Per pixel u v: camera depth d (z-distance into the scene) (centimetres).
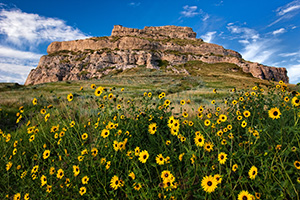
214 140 252
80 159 207
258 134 194
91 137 336
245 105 360
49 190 196
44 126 418
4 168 289
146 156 175
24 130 429
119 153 236
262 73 10588
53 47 15838
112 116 325
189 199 192
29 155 339
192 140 270
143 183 166
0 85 4397
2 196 233
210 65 11912
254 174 151
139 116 331
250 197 135
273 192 151
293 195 145
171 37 17812
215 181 142
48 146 370
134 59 12069
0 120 744
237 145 232
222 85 4519
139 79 6481
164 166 193
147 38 15612
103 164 207
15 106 1120
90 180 198
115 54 12681
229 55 14188
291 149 162
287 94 321
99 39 15062
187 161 199
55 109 357
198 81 5484
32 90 3747
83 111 473
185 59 12700
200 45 15188
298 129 177
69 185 203
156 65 11256
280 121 240
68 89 3806
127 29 17512
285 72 11800
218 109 359
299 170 160
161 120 314
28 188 221
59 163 252
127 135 258
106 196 187
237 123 300
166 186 153
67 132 293
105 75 10706
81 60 12712
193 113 480
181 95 2303
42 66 13138
